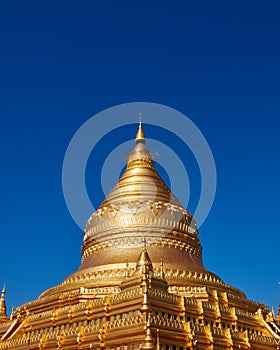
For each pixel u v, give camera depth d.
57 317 78.75
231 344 69.88
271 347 76.31
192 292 79.75
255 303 87.56
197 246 98.94
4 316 100.50
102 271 85.50
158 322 62.41
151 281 70.12
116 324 64.88
